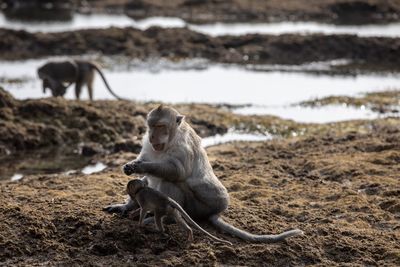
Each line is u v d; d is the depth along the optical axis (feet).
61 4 172.76
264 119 71.26
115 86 92.43
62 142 63.67
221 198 35.01
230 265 32.71
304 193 43.73
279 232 35.96
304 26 146.61
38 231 34.42
